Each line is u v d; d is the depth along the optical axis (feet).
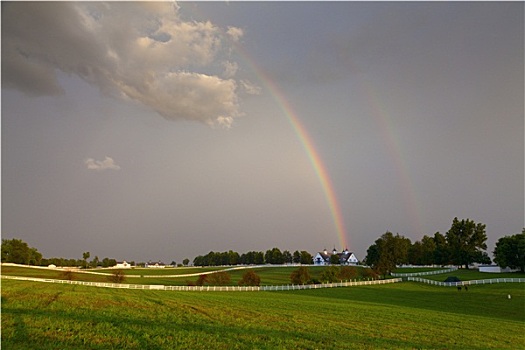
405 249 444.96
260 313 125.39
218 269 586.04
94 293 158.61
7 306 96.53
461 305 198.90
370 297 231.71
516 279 304.91
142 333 75.92
